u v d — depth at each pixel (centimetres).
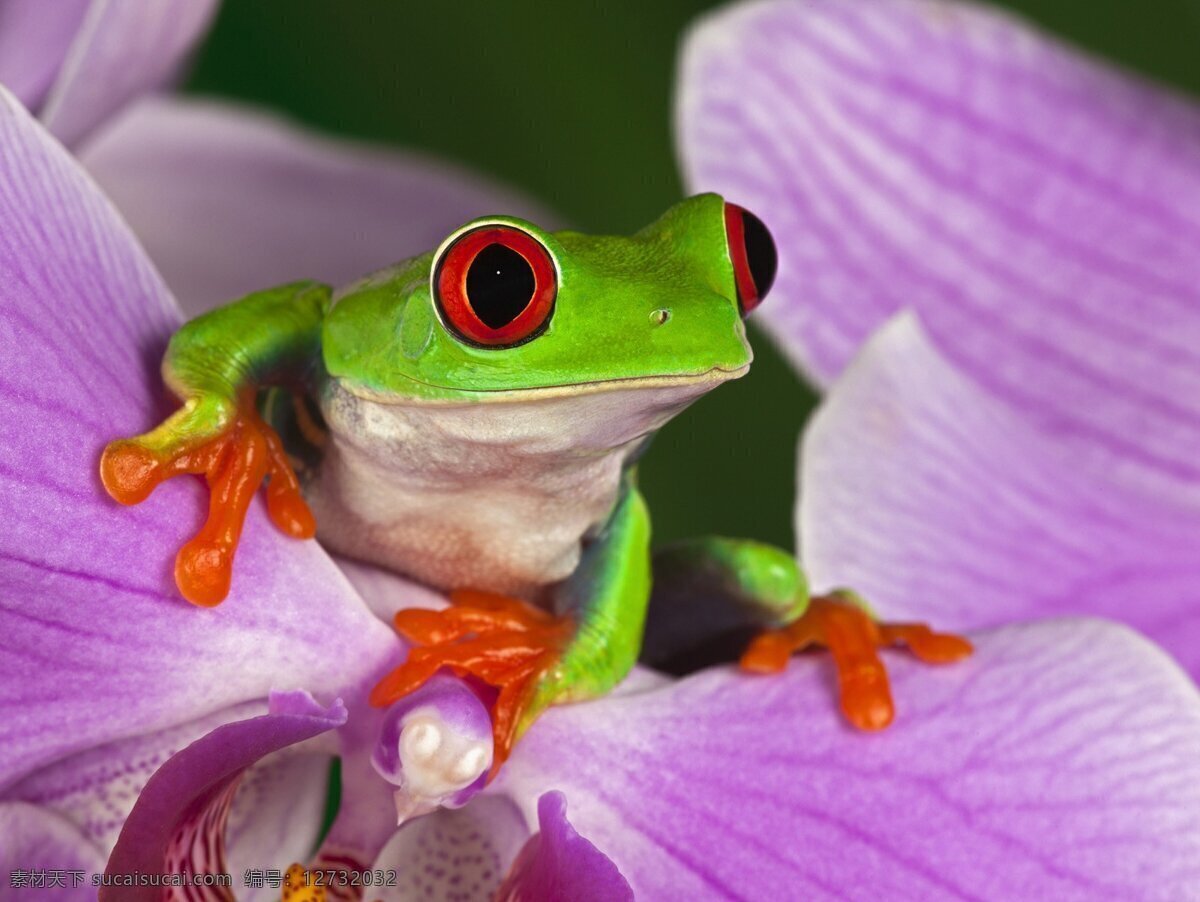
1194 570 30
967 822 26
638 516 26
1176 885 26
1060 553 30
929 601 29
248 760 24
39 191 25
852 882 26
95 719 25
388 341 25
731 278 25
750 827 26
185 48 28
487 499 25
